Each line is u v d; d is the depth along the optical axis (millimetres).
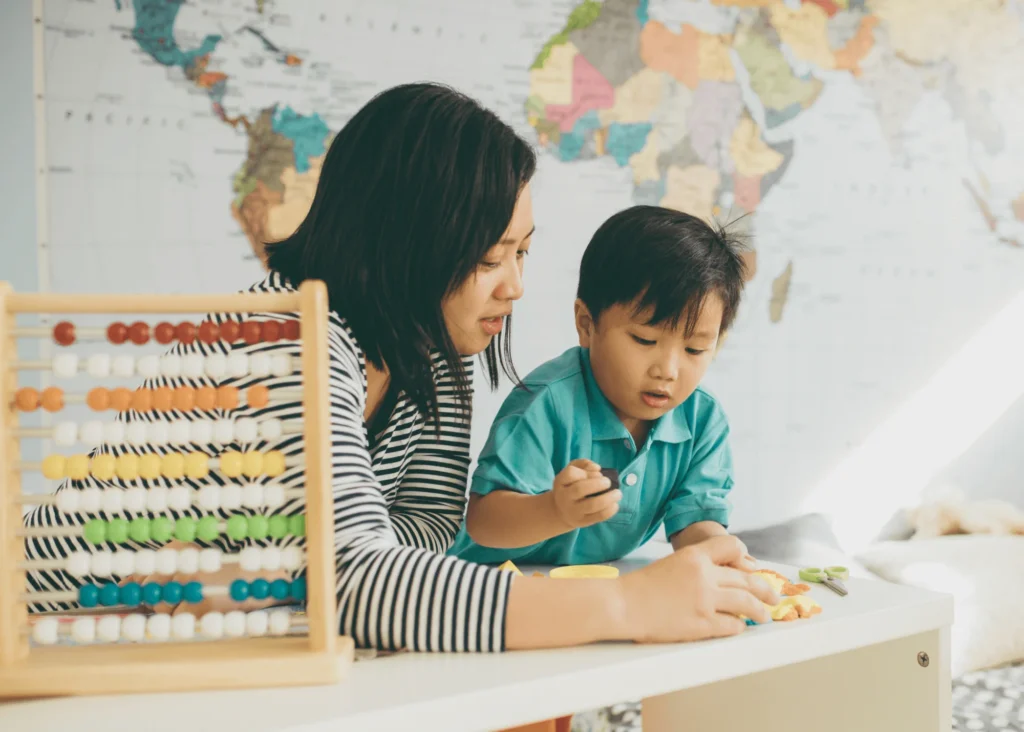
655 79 2195
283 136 1882
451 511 1047
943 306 2543
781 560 2078
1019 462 2641
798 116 2352
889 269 2477
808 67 2359
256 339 700
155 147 1794
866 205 2441
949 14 2510
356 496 737
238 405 714
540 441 1102
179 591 700
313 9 1896
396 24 1962
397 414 962
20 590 682
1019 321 2631
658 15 2195
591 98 2131
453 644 703
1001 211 2604
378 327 876
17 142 1704
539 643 708
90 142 1751
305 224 917
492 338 995
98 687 636
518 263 977
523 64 2072
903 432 2500
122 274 1775
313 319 653
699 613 729
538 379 1176
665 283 1043
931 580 2072
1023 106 2604
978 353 2586
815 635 776
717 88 2260
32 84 1711
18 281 1711
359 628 705
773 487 2348
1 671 635
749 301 2309
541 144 2088
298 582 702
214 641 710
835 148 2402
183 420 696
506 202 872
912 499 2516
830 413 2412
